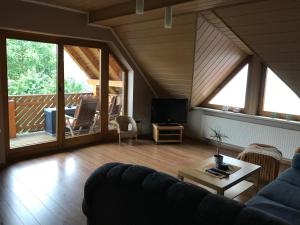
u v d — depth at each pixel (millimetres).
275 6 2918
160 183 1649
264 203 2229
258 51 3877
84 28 4547
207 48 4242
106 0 3637
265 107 4820
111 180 1879
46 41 4359
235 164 3229
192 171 2994
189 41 4062
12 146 4301
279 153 3715
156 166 4188
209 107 5625
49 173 3770
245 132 4906
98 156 4566
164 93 6062
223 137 5211
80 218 2691
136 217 1802
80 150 4863
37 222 2602
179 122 5609
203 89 5359
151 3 3334
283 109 4633
